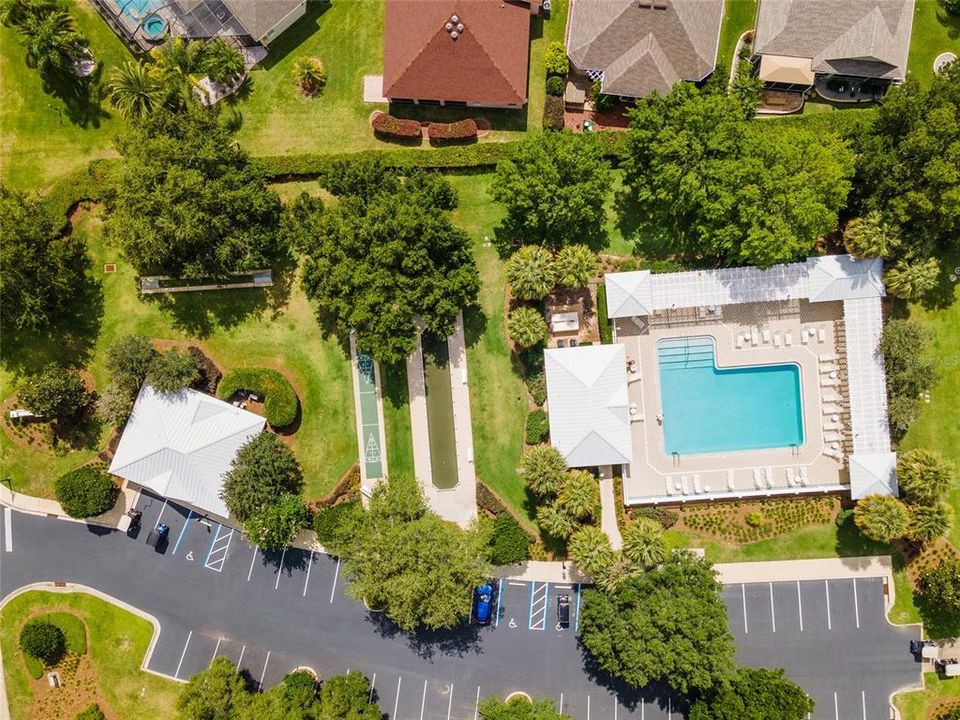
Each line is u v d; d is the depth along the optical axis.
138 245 50.03
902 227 52.78
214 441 54.34
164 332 57.47
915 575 57.16
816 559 57.44
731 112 52.25
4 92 56.94
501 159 56.09
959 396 57.41
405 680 57.16
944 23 57.41
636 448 58.00
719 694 53.06
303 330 57.47
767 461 57.94
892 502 53.38
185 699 51.84
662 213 55.25
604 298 56.66
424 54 53.59
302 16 57.09
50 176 57.16
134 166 49.28
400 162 56.22
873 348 55.62
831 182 49.97
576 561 53.44
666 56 54.53
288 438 57.53
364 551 50.88
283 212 54.09
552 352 54.84
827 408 57.69
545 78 57.06
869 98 57.41
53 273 52.94
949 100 50.59
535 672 57.00
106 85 56.94
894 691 56.91
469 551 50.91
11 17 53.38
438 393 57.75
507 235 57.34
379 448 57.66
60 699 56.50
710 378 58.41
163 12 55.38
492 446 57.47
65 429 56.94
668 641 51.06
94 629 57.00
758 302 57.41
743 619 57.41
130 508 57.28
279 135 57.34
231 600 57.47
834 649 57.19
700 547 57.72
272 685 57.06
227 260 51.72
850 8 54.31
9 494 57.16
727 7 57.38
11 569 56.97
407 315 51.16
